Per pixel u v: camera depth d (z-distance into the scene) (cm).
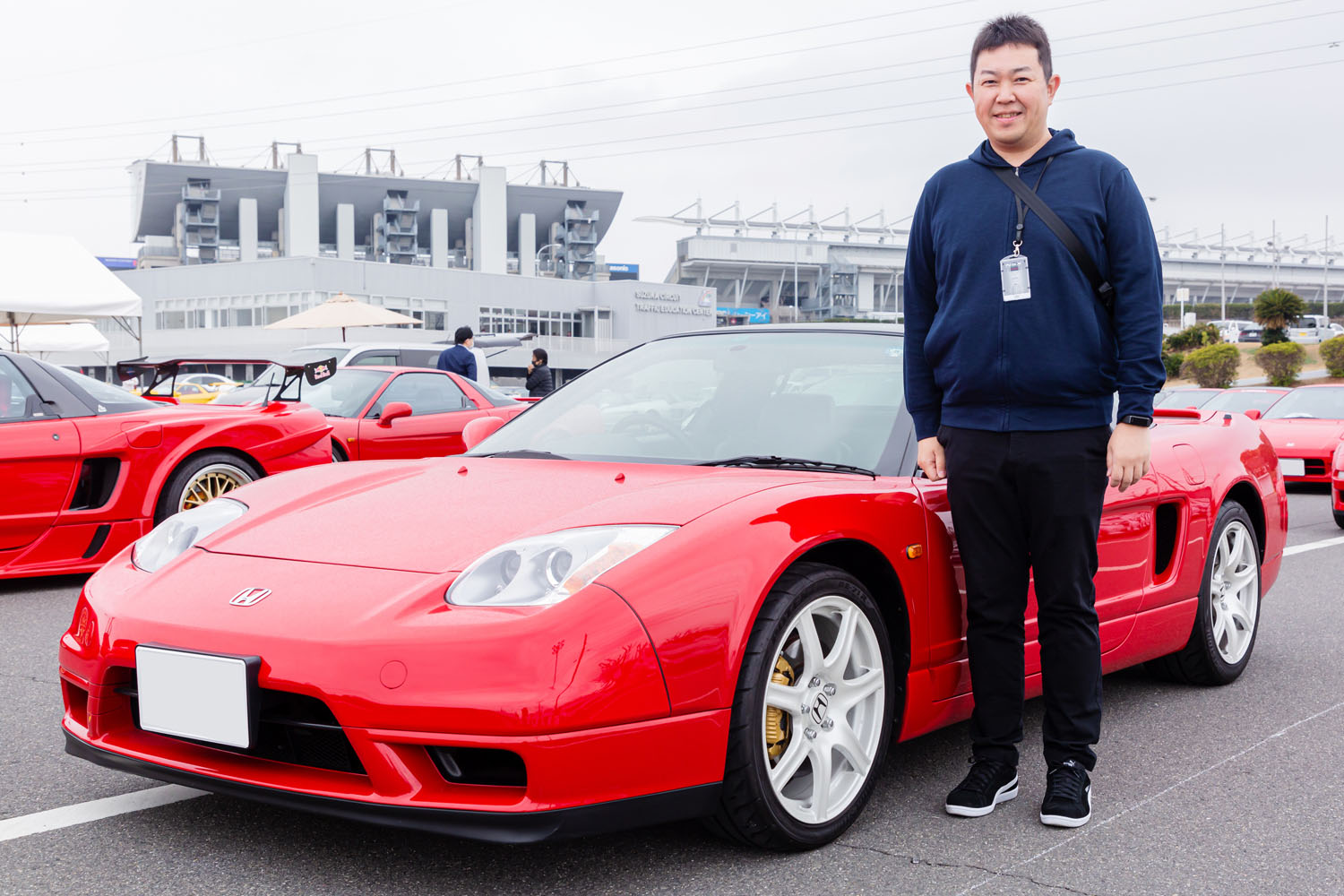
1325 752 304
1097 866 223
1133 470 242
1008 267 242
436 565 215
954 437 252
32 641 417
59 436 517
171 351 6856
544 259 12731
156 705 213
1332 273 16912
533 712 188
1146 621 328
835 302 13888
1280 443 1127
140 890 206
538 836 190
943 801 260
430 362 1024
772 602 218
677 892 206
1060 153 248
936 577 259
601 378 334
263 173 11312
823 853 227
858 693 239
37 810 246
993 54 247
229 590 220
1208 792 270
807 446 280
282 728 211
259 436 588
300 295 6322
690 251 13512
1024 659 277
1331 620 486
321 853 223
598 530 216
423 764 195
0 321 1273
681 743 203
